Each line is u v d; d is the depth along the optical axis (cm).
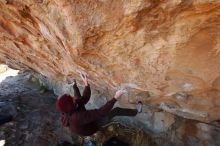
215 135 471
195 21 235
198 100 368
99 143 634
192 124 501
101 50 309
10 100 831
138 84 376
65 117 348
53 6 268
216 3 209
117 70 356
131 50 295
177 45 266
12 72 1100
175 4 221
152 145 574
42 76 808
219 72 286
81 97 373
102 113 329
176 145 535
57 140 674
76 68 418
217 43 253
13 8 315
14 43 485
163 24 246
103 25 261
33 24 340
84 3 246
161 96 408
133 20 248
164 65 304
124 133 623
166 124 548
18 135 685
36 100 827
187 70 301
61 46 356
